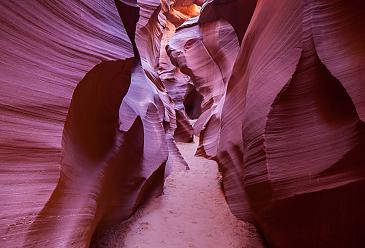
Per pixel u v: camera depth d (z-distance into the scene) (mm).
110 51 4371
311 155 4434
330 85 4406
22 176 2463
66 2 3863
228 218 7344
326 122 4418
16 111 2658
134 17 6453
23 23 3086
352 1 4383
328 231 4340
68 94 3279
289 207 4625
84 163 4230
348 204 4062
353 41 4246
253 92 6043
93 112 4676
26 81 2877
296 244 4816
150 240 6297
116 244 5887
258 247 6129
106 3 4883
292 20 5328
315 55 4609
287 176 4590
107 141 5359
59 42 3520
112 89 4965
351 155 3973
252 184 5355
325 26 4578
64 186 3264
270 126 4973
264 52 6246
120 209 6297
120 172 6164
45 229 2541
